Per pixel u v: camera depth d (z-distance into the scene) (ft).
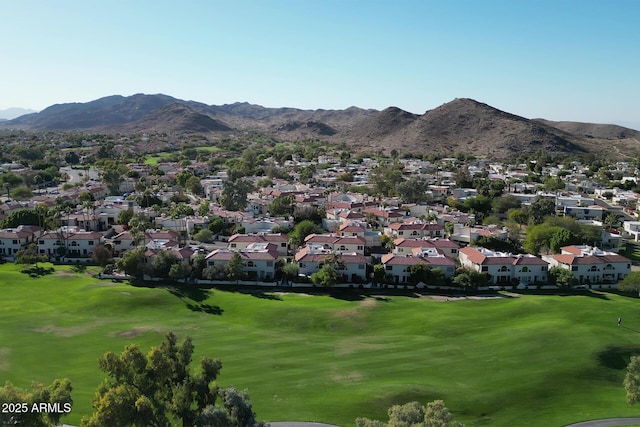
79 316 343.46
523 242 527.40
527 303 367.04
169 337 200.75
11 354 279.08
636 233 592.60
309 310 350.02
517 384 257.96
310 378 256.73
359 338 315.37
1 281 407.03
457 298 385.09
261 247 446.60
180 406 178.50
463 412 231.50
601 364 281.33
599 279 428.56
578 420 228.63
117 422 165.17
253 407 225.15
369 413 224.33
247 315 347.15
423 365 276.21
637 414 234.99
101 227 592.19
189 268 410.11
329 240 479.41
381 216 616.80
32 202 653.71
